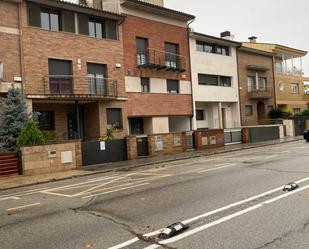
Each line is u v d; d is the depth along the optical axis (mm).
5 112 19391
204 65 32500
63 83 22688
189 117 31250
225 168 14469
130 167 18500
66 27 23047
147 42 28078
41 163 17734
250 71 37781
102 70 24938
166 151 24312
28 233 6738
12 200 10969
